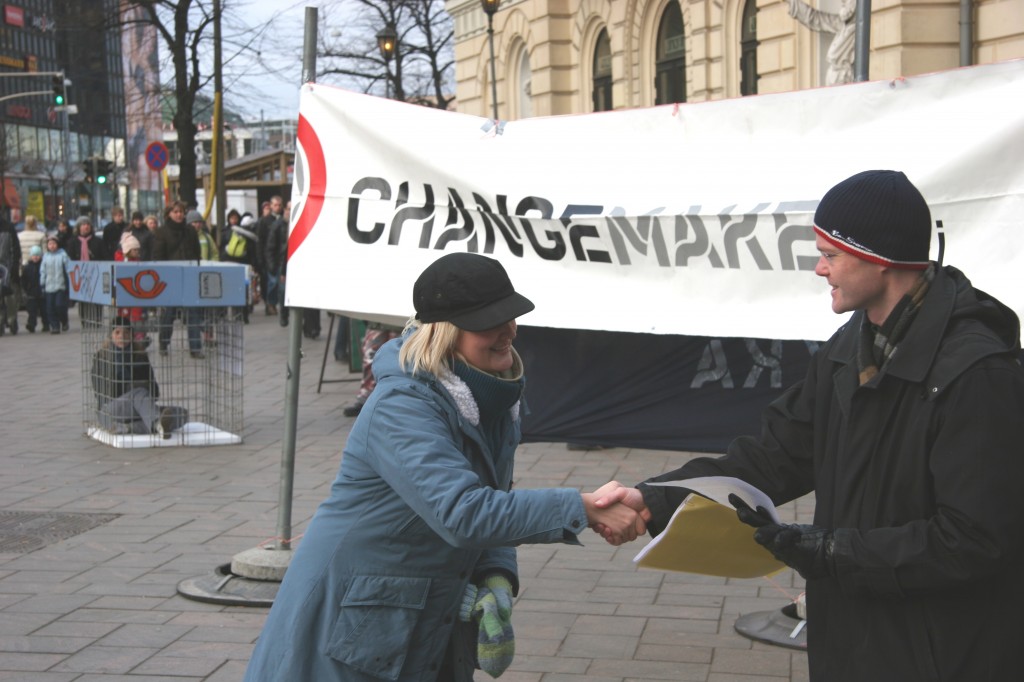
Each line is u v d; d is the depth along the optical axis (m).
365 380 10.91
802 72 15.85
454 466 2.54
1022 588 2.24
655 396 4.87
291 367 5.64
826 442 2.48
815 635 2.45
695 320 4.58
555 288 4.85
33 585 5.81
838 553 2.27
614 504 2.62
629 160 4.76
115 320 9.55
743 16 18.11
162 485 8.12
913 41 13.30
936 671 2.22
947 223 4.11
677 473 2.70
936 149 4.13
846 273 2.39
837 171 4.32
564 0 23.86
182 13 26.47
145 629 5.15
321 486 8.06
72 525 7.02
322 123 5.25
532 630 5.12
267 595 5.50
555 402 5.00
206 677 4.60
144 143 69.31
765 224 4.43
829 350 2.52
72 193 73.50
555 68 24.05
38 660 4.79
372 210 5.16
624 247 4.72
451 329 2.63
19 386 13.26
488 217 4.97
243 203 37.75
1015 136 3.99
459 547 2.53
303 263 5.25
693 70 19.14
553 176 4.89
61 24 29.17
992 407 2.18
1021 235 3.97
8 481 8.30
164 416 9.49
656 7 20.75
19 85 82.44
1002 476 2.15
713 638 4.98
